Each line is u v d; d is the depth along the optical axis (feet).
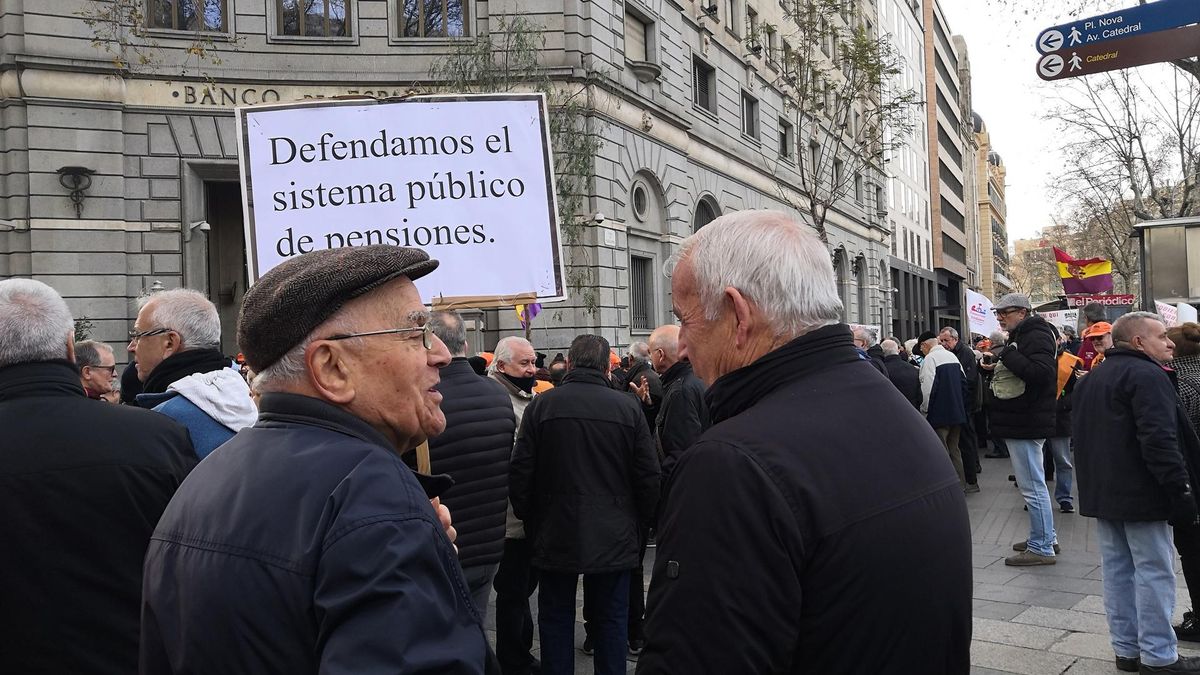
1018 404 21.13
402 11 56.13
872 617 4.76
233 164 53.01
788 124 97.71
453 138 12.76
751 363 5.50
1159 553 13.75
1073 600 18.28
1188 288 38.70
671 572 4.83
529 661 15.28
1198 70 30.04
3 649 6.83
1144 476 13.67
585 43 57.26
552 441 13.83
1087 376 14.84
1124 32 19.69
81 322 48.57
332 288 4.84
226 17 53.72
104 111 50.55
